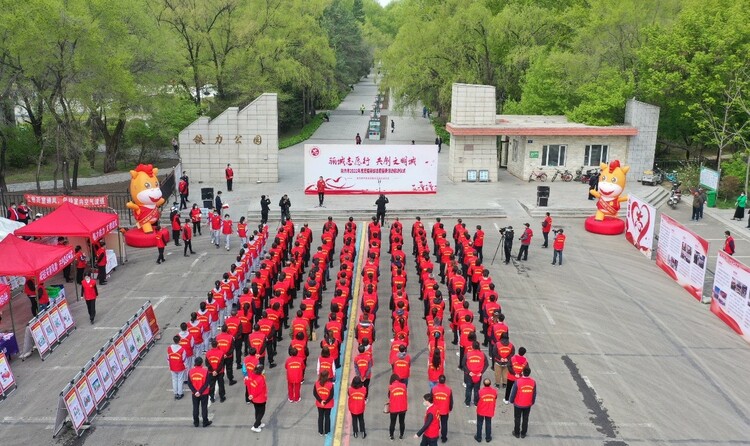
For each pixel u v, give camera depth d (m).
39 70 33.34
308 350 16.58
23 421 14.95
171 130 44.97
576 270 25.56
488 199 36.12
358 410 13.79
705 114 38.94
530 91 48.62
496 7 59.50
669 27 42.16
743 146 39.69
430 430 12.91
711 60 38.00
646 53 40.88
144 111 41.56
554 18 52.22
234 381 16.78
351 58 90.38
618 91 40.34
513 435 14.34
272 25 58.88
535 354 18.30
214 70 54.50
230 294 19.62
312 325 18.81
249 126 39.62
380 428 14.62
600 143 40.16
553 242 28.81
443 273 23.36
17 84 34.66
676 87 39.41
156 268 25.84
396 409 13.79
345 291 19.08
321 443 14.04
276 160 40.19
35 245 20.39
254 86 56.31
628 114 40.59
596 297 22.75
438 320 16.81
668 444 14.09
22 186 40.72
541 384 16.59
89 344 19.06
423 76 55.69
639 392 16.28
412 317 20.81
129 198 34.94
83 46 33.81
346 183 37.09
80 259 23.59
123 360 17.12
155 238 28.42
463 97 39.50
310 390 16.27
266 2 58.12
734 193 36.47
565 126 39.75
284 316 19.61
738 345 19.09
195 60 53.47
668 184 40.41
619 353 18.44
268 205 31.89
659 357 18.23
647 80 39.94
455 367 17.52
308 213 33.31
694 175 39.09
